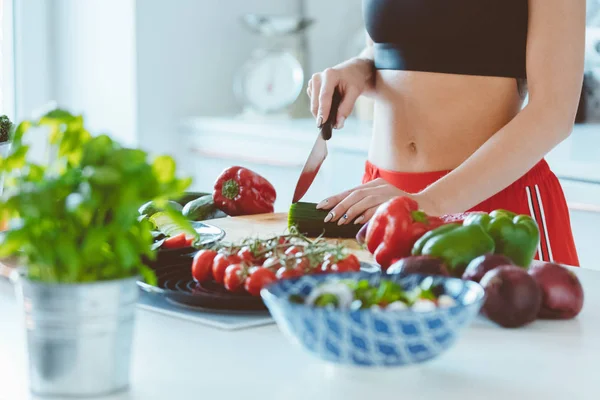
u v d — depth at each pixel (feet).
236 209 6.27
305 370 3.04
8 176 2.79
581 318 3.70
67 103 12.07
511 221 3.98
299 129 10.51
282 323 2.94
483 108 6.34
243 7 12.34
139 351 3.25
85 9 11.68
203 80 12.07
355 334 2.78
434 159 6.48
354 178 9.77
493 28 6.17
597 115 10.37
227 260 3.92
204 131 11.62
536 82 5.81
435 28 6.22
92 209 2.59
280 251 4.05
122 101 11.51
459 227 3.85
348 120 11.82
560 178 8.28
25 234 2.63
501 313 3.48
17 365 3.09
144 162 2.65
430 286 3.22
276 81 12.03
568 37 5.74
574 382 2.93
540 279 3.61
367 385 2.89
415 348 2.81
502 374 3.01
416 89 6.44
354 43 12.67
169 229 5.10
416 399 2.77
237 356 3.19
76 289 2.69
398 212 4.10
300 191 5.75
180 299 3.74
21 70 11.75
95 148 2.63
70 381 2.75
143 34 11.32
